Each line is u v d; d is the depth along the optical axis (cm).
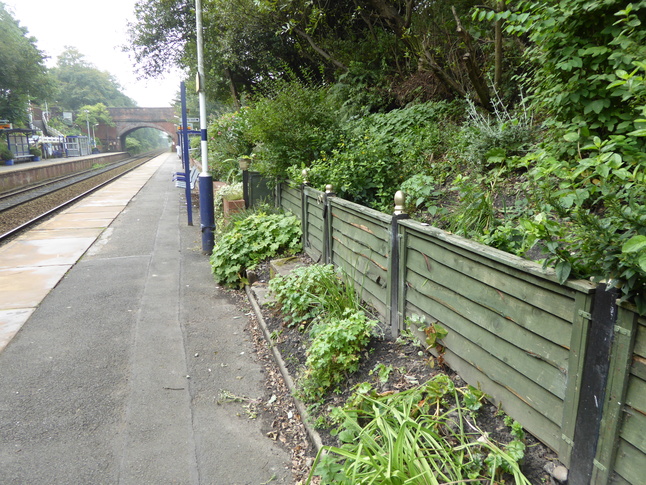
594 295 164
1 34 4438
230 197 837
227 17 1295
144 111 8519
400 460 200
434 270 273
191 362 371
